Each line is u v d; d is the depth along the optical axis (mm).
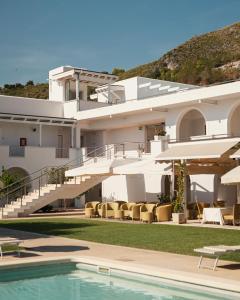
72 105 44500
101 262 13328
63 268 13953
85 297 10859
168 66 121125
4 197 35625
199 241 17703
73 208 41812
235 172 19531
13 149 42125
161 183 35375
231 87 29984
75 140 44062
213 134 32656
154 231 21391
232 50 118875
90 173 30469
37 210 36000
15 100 43031
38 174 41156
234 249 12109
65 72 45688
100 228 23172
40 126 42375
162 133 38500
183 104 34094
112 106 39750
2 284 12102
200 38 128500
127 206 29391
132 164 29188
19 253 14875
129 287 11781
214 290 10633
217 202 29406
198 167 28828
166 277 11578
